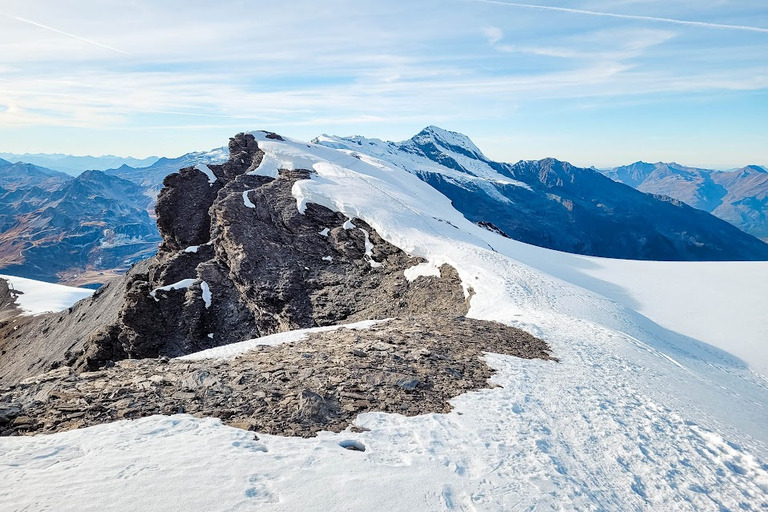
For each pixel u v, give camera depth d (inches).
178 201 2714.1
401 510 358.3
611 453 509.4
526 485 415.8
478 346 883.4
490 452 467.5
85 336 2893.7
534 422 557.3
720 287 2390.5
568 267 2812.5
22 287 7495.1
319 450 433.4
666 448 538.9
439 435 494.6
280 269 2074.3
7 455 388.5
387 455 439.5
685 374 938.1
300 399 536.1
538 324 1168.8
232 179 2901.1
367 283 1962.4
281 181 2618.1
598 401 657.6
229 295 2103.8
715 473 499.2
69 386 568.7
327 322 1814.7
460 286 1711.4
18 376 3021.7
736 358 1451.8
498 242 3100.4
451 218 3127.5
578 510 390.6
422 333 954.1
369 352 776.3
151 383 590.6
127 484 352.2
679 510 423.5
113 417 481.4
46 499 327.9
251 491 356.8
